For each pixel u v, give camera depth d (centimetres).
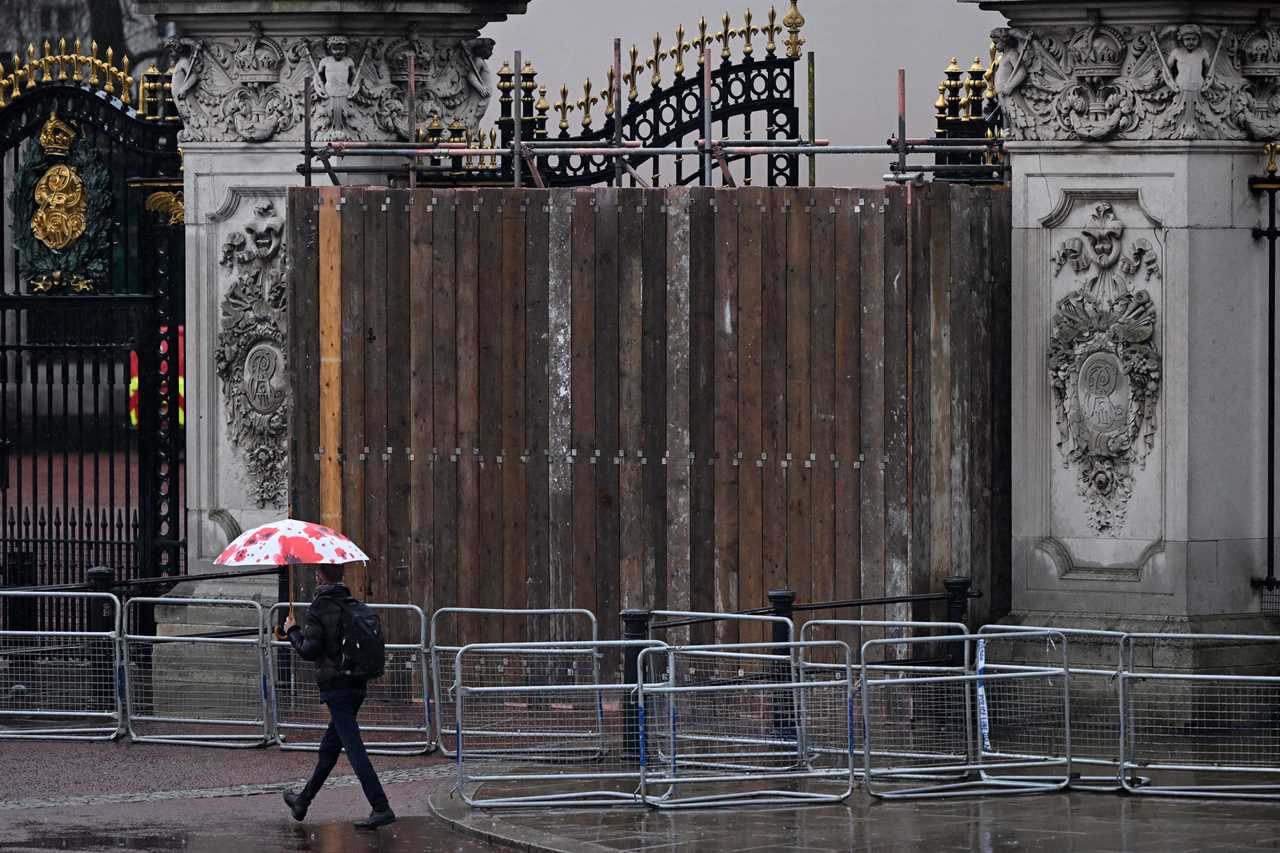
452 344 4859
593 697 4184
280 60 5100
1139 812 3831
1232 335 4603
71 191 5462
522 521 4844
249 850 3584
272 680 4497
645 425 4784
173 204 5381
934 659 4544
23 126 5500
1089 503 4659
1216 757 4281
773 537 4722
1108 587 4638
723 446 4744
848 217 4662
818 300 4688
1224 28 4566
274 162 5116
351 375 4903
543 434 4831
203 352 5197
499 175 5406
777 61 5394
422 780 4184
